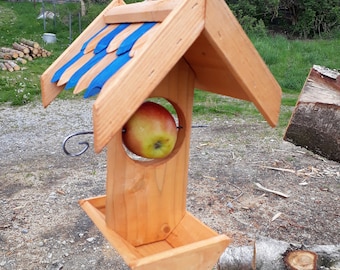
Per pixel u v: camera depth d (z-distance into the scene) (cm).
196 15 106
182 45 105
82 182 425
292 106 753
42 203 379
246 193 403
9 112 708
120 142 135
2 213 360
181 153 147
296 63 1058
